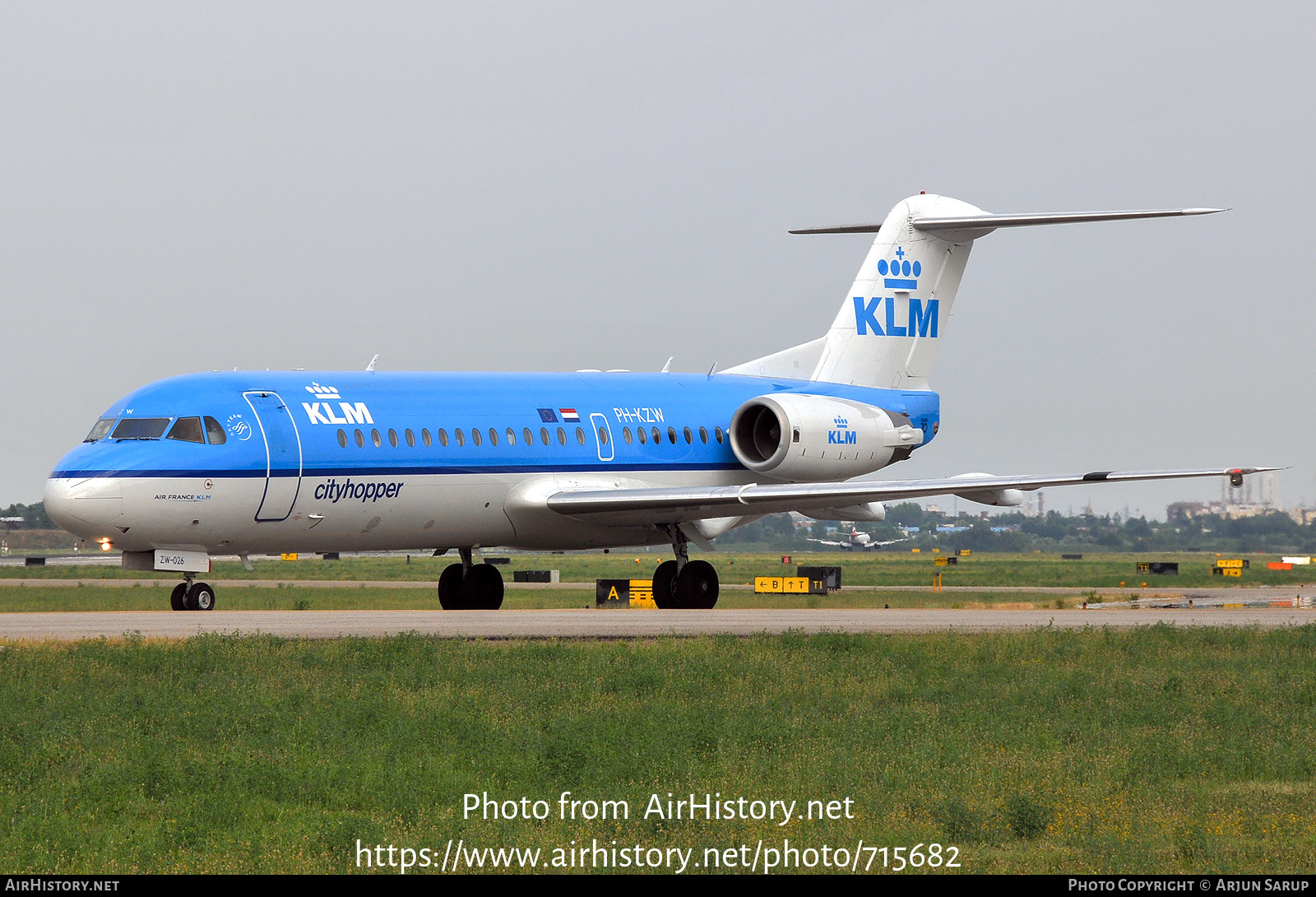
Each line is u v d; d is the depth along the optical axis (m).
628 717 51.94
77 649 66.00
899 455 121.69
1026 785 43.66
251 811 40.28
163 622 87.25
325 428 95.25
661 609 113.94
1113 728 53.28
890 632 84.81
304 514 94.62
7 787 42.62
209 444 91.12
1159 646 77.69
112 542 90.25
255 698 54.78
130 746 47.28
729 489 102.44
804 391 120.56
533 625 87.56
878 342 123.62
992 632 84.00
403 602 150.62
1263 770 46.50
